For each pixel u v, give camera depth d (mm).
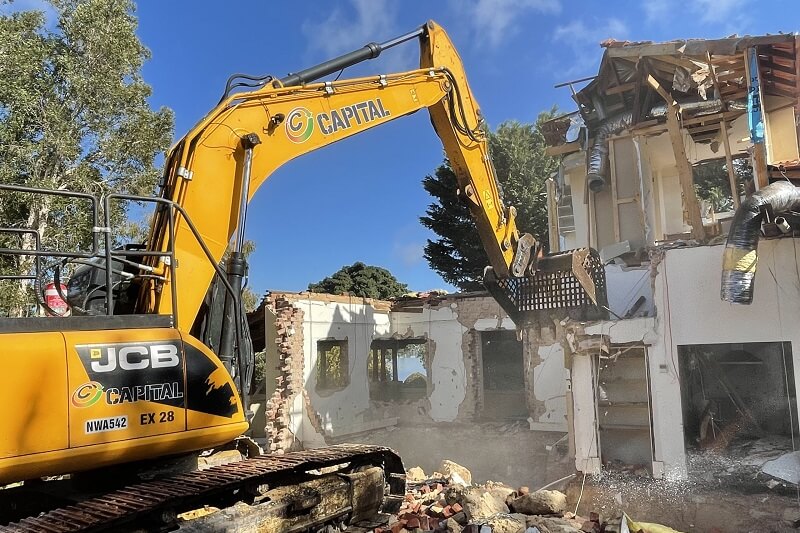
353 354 17734
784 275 9352
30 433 3869
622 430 10570
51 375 4012
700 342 9781
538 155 32406
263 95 6184
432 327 18453
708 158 14484
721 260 9727
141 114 19500
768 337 9367
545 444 15008
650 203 13594
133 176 19266
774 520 8336
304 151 6488
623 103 14234
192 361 4785
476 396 17391
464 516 7582
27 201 16203
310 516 5598
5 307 15367
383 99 7461
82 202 17547
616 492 9656
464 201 9219
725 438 10453
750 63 11039
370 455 6777
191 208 5434
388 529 6973
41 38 18141
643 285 13070
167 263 5152
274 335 16141
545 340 16047
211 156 5652
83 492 4938
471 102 9219
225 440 4957
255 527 5027
